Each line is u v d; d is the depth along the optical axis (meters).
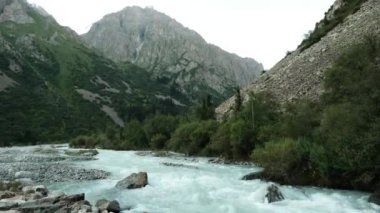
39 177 36.91
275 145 38.56
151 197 28.28
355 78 44.66
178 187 32.28
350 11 92.56
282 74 85.06
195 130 80.19
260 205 26.02
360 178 31.36
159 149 104.00
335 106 41.19
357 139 32.00
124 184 32.03
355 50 49.31
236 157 62.00
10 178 35.66
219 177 38.78
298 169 35.66
